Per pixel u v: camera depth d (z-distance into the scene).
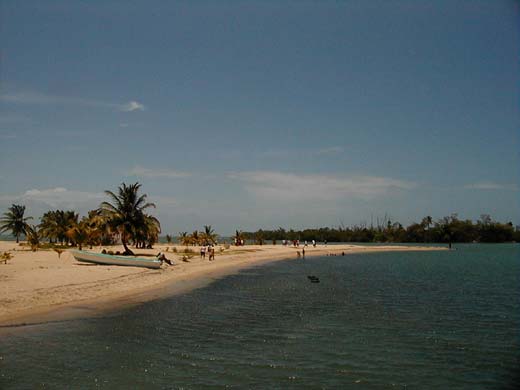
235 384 11.69
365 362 13.77
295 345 15.60
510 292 30.75
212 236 114.00
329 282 37.19
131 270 38.91
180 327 18.14
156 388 11.28
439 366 13.48
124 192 54.06
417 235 184.38
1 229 102.88
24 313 19.78
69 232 72.44
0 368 12.53
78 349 14.55
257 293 29.12
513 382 12.16
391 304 25.00
